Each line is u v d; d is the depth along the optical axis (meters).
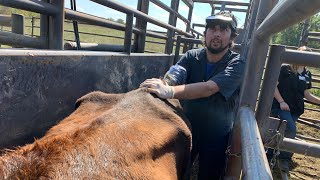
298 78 4.80
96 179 1.25
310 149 1.95
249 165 1.21
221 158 2.94
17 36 2.80
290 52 1.82
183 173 2.28
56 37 2.58
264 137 2.00
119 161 1.42
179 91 2.52
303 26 9.41
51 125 2.42
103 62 3.05
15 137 2.10
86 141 1.38
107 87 3.23
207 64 2.95
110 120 1.74
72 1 3.12
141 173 1.50
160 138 1.85
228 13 2.80
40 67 2.19
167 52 6.29
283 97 4.84
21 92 2.07
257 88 2.13
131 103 2.14
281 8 1.13
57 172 1.15
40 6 2.31
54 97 2.40
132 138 1.65
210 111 2.81
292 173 4.83
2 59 1.89
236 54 2.91
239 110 2.16
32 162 1.15
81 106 2.34
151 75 4.69
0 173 1.08
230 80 2.66
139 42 4.97
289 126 4.54
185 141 2.18
